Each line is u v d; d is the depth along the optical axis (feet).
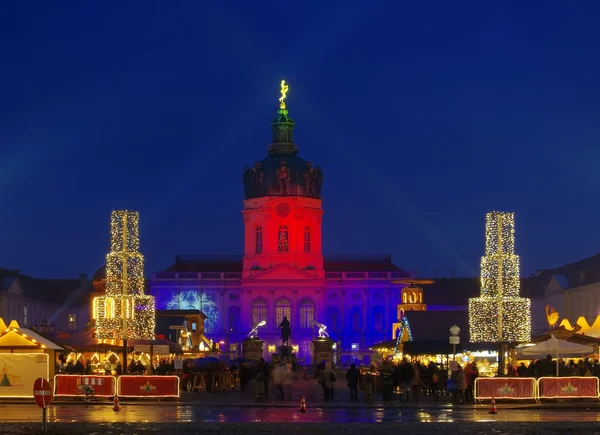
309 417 166.30
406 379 215.31
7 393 190.29
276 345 596.29
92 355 281.33
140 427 139.95
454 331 227.40
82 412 171.53
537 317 541.75
